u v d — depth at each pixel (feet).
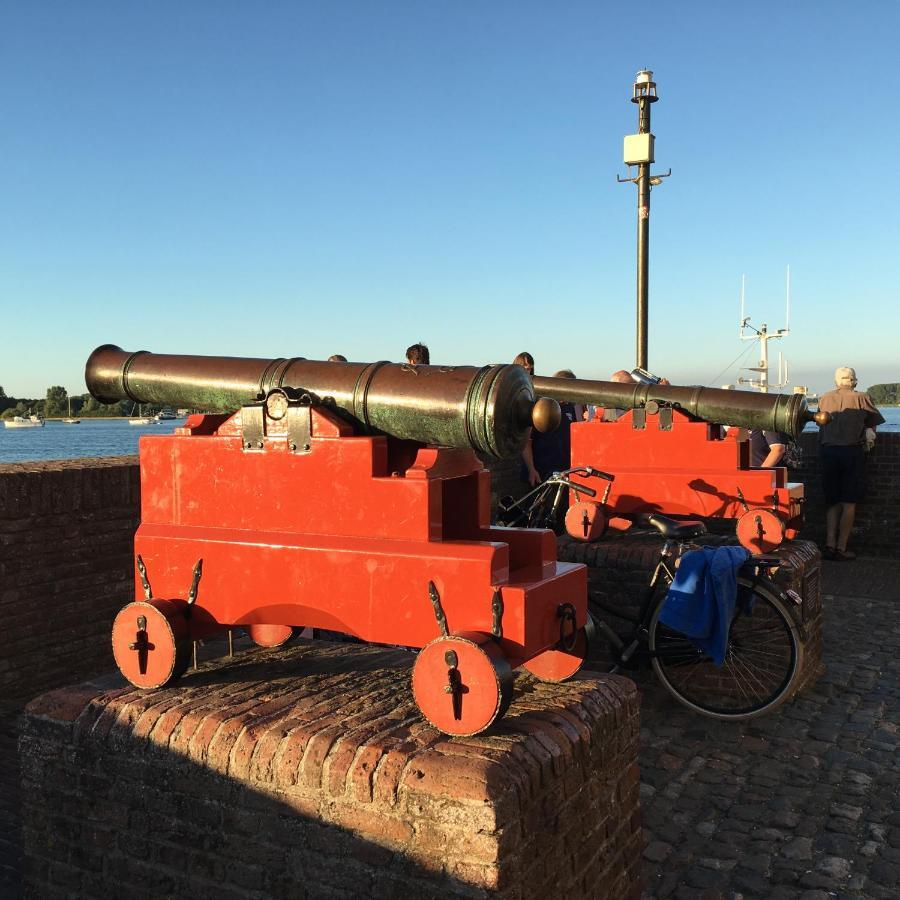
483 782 6.97
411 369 9.11
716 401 19.88
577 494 20.53
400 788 7.20
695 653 15.80
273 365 9.82
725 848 11.37
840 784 13.26
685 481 19.61
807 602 17.60
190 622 9.51
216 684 9.50
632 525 20.72
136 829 8.54
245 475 9.38
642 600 16.78
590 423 20.62
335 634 15.17
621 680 9.63
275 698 8.96
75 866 8.94
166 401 10.59
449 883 7.04
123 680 9.72
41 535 16.71
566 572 8.90
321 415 9.01
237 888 8.01
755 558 15.65
